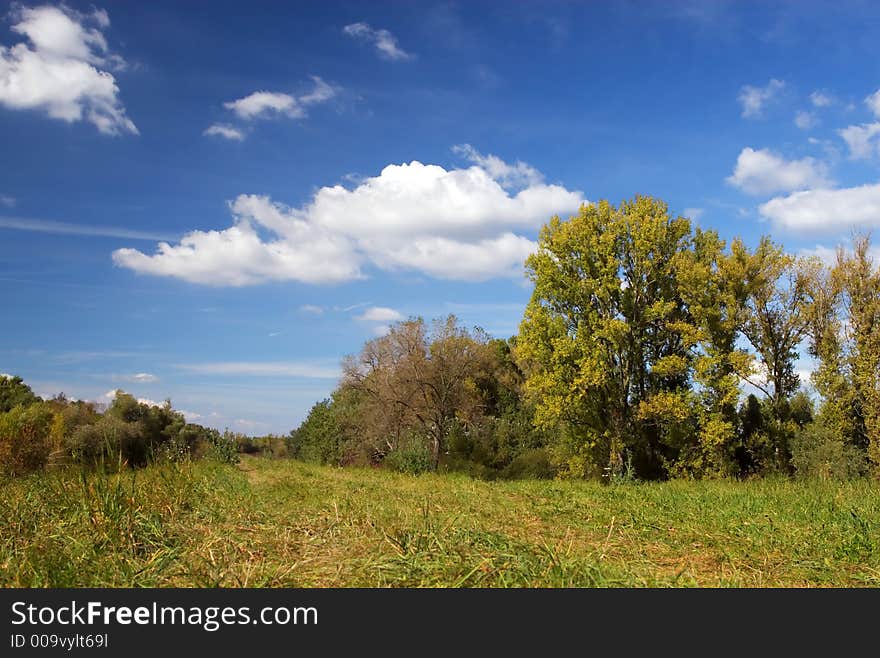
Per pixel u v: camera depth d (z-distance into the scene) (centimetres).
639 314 3005
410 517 882
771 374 2841
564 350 2942
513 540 707
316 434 5997
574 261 3092
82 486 765
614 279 2944
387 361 4416
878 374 2473
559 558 618
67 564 561
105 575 535
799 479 2077
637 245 2925
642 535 903
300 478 1759
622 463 2903
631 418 2989
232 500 992
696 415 2841
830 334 2642
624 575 594
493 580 565
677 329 2842
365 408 4594
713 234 3114
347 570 588
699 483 1856
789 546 824
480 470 3644
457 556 618
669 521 1023
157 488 904
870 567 734
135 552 619
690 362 2888
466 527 775
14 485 962
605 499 1348
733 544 840
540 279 3114
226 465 2031
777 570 712
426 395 4309
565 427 3184
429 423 4334
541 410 3067
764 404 2856
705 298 2855
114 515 682
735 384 2712
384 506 1030
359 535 723
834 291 2639
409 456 2686
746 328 2858
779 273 2792
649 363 3034
